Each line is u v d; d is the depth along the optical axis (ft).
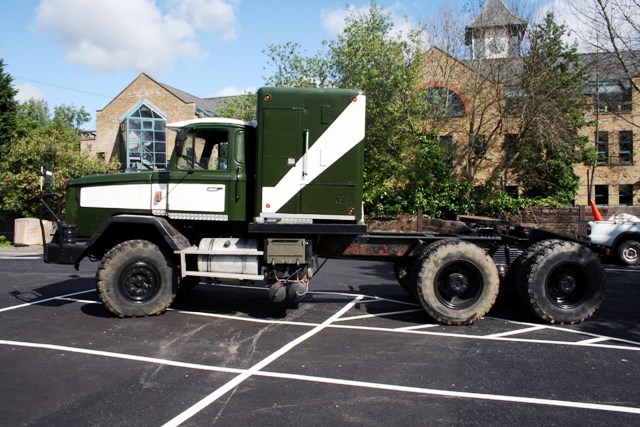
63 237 21.42
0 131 83.25
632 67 49.96
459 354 16.60
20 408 12.06
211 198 21.29
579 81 57.31
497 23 57.72
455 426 11.30
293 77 60.85
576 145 68.28
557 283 20.76
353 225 20.03
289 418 11.62
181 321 20.54
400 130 56.34
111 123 108.88
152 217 20.77
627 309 23.71
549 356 16.46
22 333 18.56
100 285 20.39
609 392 13.38
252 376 14.37
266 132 19.98
